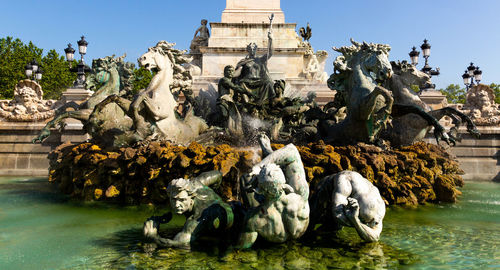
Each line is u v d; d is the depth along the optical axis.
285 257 4.83
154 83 11.38
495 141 18.53
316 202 5.75
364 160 8.80
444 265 4.70
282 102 15.14
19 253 5.19
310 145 9.43
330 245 5.36
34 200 9.44
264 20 20.38
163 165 8.55
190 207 5.46
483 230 6.48
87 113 11.48
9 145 18.75
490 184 15.89
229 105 13.62
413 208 8.59
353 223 5.11
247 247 4.99
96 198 9.07
